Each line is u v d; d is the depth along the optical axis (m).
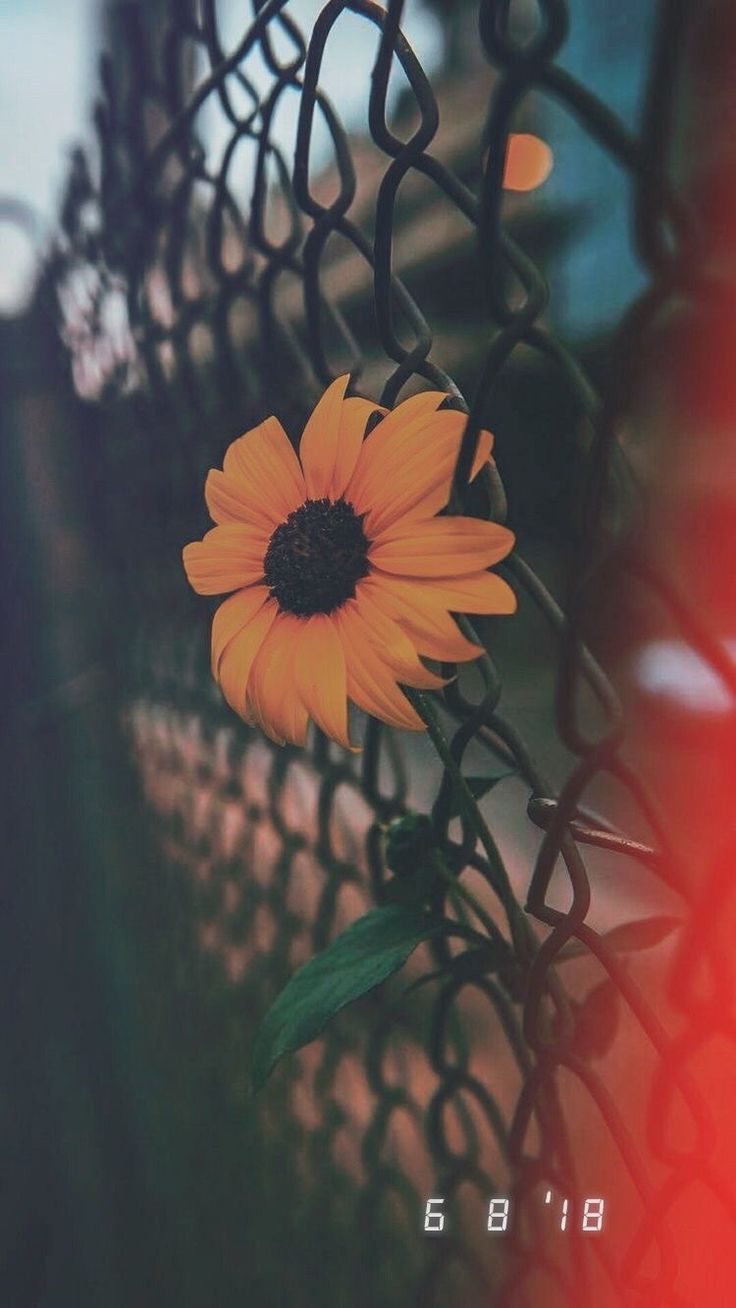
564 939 0.24
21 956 0.75
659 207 0.17
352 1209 0.49
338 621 0.24
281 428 0.26
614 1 0.88
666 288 0.18
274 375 0.42
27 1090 0.65
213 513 0.27
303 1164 0.52
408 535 0.24
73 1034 0.68
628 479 0.20
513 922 0.27
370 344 0.86
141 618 0.94
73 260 0.99
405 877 0.29
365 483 0.25
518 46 0.19
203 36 0.39
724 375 0.70
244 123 0.39
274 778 0.65
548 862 0.23
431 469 0.24
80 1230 0.56
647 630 0.70
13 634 1.15
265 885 0.65
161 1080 0.61
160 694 0.89
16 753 1.03
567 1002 0.26
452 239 1.18
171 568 0.81
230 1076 0.59
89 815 0.88
